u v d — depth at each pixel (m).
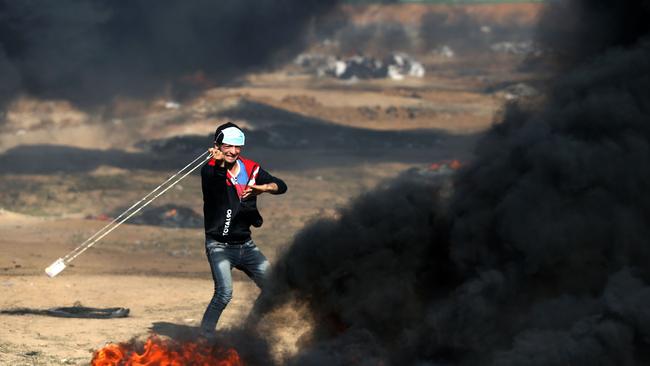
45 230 71.81
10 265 49.25
